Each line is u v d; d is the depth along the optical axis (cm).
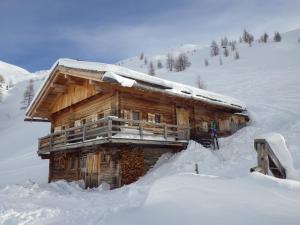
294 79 3825
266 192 374
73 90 1811
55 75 1731
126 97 1512
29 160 3503
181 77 7431
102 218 500
